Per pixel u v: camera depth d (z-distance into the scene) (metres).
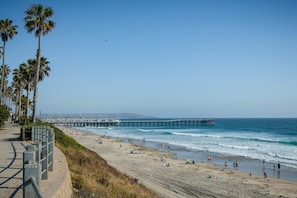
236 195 26.28
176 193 25.12
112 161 43.28
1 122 41.38
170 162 44.75
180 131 129.88
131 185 17.70
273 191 28.39
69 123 166.75
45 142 8.35
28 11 36.06
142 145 71.44
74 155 17.30
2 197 6.49
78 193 9.90
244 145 72.00
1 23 49.62
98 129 150.00
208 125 185.62
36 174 5.20
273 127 152.75
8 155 13.97
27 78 56.28
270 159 51.03
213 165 43.59
